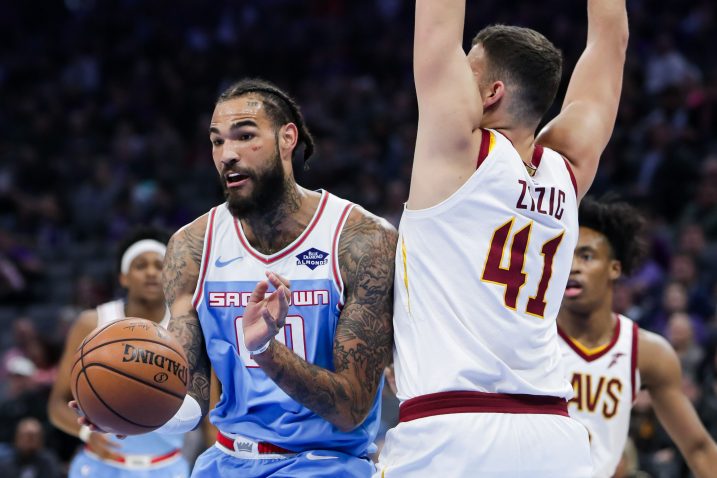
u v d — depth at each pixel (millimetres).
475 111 3936
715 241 14023
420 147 3990
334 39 22422
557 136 4367
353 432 4387
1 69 24375
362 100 19828
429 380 3879
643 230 6316
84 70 23469
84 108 22578
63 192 19859
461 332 3863
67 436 10859
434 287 3920
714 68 18859
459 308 3879
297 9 24156
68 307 16469
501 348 3885
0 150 21047
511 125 4102
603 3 4520
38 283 17312
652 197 15078
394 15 22781
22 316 16422
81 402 3879
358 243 4312
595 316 5617
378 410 4547
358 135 19047
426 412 3865
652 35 19812
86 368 3859
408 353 4004
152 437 6918
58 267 17531
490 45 4133
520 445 3826
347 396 4098
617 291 11422
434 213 3926
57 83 23562
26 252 17578
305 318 4332
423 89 3953
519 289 3938
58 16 25812
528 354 3936
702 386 8852
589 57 4520
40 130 21453
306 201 4426
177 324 4367
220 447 4504
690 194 15055
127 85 22844
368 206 16484
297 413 4320
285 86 21766
